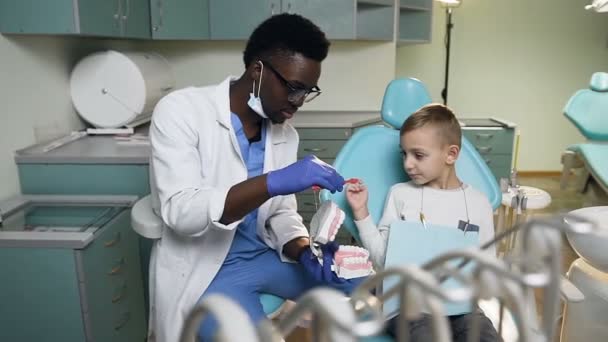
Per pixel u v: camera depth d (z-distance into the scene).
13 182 1.92
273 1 2.93
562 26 4.58
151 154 1.21
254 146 1.32
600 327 1.38
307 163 1.08
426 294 0.41
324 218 1.20
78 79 2.35
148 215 1.28
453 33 4.61
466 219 1.30
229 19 2.94
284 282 1.28
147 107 2.45
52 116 2.22
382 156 1.48
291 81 1.13
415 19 3.71
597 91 3.01
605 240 1.22
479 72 4.70
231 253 1.27
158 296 1.24
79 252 1.43
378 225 1.37
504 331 0.98
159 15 2.74
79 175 1.96
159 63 2.84
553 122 4.81
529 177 4.80
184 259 1.22
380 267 1.28
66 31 1.85
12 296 1.47
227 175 1.24
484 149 3.60
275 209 1.35
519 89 4.73
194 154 1.19
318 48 1.14
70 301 1.47
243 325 0.35
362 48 3.40
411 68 4.64
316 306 0.36
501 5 4.55
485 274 0.46
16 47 1.95
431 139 1.28
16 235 1.46
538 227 0.52
